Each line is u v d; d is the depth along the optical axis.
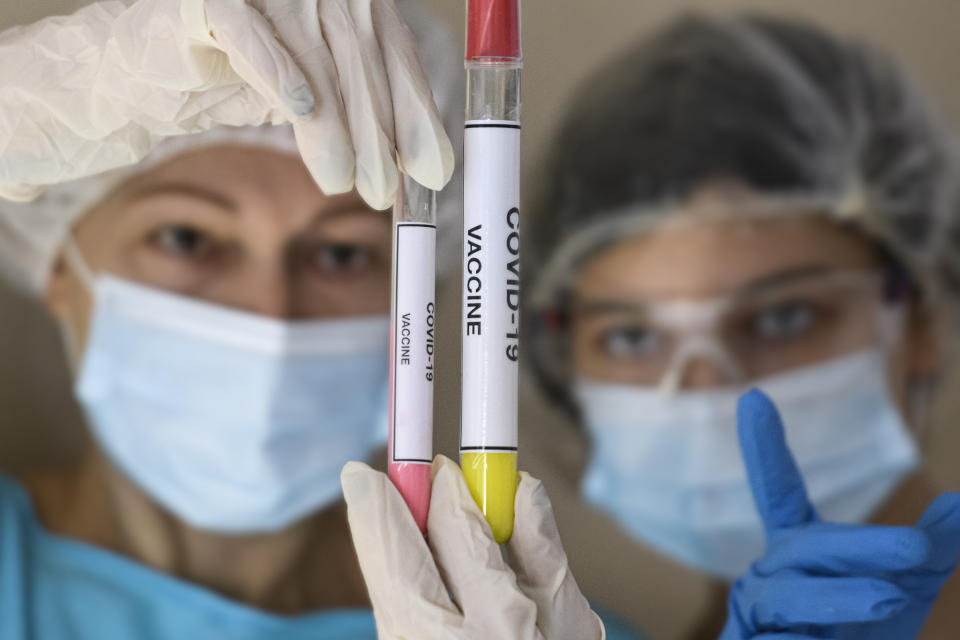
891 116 1.94
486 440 0.86
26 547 1.80
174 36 0.90
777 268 1.91
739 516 1.90
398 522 0.86
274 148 1.87
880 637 1.10
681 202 1.90
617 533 1.89
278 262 1.87
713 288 1.90
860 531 1.02
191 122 0.98
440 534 0.87
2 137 1.04
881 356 1.94
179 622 1.83
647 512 1.90
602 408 1.90
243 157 1.86
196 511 1.86
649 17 1.90
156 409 1.85
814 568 1.05
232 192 1.86
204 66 0.90
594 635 0.90
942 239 1.95
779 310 1.91
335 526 1.90
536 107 1.88
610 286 1.90
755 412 1.14
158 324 1.84
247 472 1.86
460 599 0.85
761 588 1.08
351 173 0.84
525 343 1.88
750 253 1.91
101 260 1.83
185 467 1.86
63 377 1.83
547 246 1.88
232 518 1.86
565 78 1.89
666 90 1.90
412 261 0.87
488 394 0.86
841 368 1.92
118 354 1.84
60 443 1.83
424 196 0.87
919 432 1.95
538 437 1.88
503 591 0.84
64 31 1.04
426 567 0.86
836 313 1.92
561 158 1.88
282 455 1.88
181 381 1.85
